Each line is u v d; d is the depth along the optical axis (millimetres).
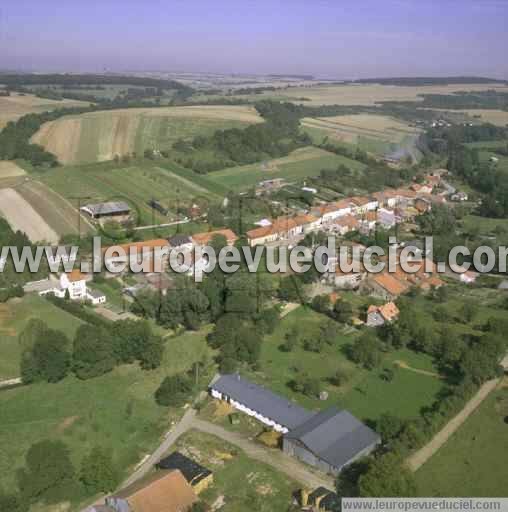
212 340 113750
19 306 124250
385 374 105750
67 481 74438
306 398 97875
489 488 75688
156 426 89188
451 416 91875
